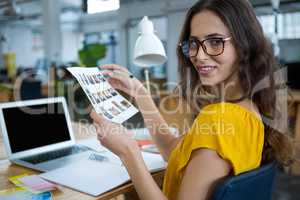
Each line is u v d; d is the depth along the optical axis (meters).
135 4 8.08
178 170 0.94
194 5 0.99
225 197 0.78
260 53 0.97
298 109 2.56
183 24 1.06
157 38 1.52
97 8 1.78
